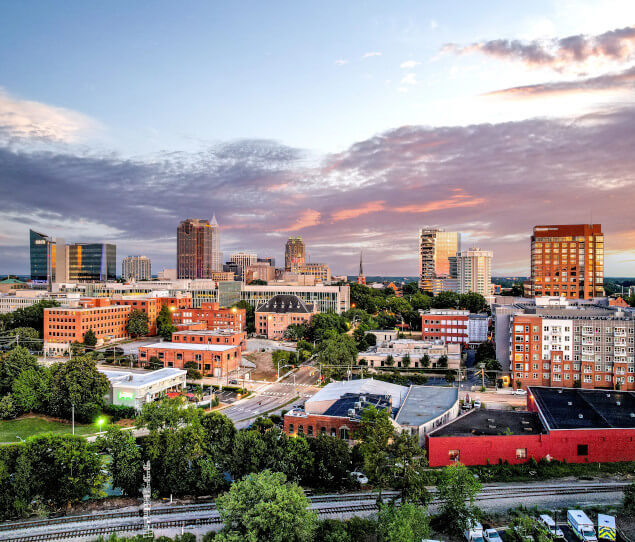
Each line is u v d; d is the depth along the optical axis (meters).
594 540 69.69
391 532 65.06
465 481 75.56
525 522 70.88
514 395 155.38
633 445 97.00
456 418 109.69
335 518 79.62
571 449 97.62
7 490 84.62
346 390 129.38
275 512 66.75
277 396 157.75
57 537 76.88
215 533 74.44
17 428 127.44
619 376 157.25
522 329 164.62
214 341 198.38
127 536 77.06
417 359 192.00
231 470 92.44
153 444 91.56
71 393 129.38
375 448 83.50
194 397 150.38
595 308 194.38
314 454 94.19
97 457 91.62
